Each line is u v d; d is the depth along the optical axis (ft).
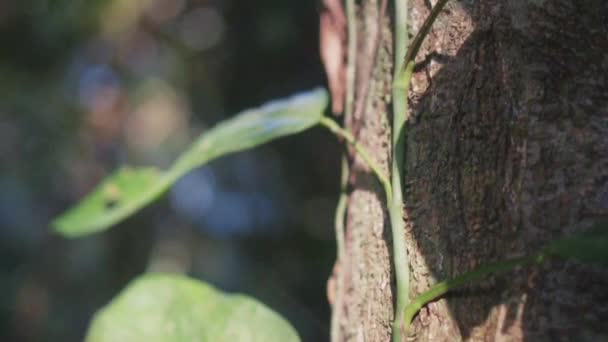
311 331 5.91
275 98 5.61
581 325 1.80
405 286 1.91
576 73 1.90
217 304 2.05
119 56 8.57
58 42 7.45
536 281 1.82
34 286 8.40
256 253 6.58
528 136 1.88
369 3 2.12
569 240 1.78
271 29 5.41
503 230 1.87
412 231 1.94
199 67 7.34
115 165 9.21
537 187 1.86
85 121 8.80
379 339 1.97
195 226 8.16
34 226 8.55
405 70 1.97
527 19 1.92
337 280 2.10
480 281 1.86
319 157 5.94
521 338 1.82
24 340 8.20
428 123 1.95
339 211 2.12
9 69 7.56
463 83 1.93
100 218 2.27
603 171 1.86
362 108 2.09
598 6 1.93
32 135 8.30
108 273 8.55
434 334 1.88
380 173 1.98
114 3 7.84
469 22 1.94
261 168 6.61
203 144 2.25
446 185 1.92
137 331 2.02
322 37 2.23
